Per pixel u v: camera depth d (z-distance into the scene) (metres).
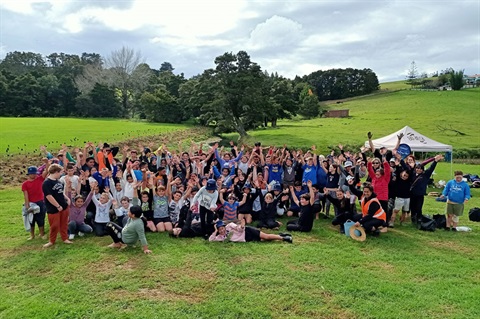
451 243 9.18
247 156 13.15
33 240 8.88
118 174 10.65
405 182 10.63
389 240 9.30
